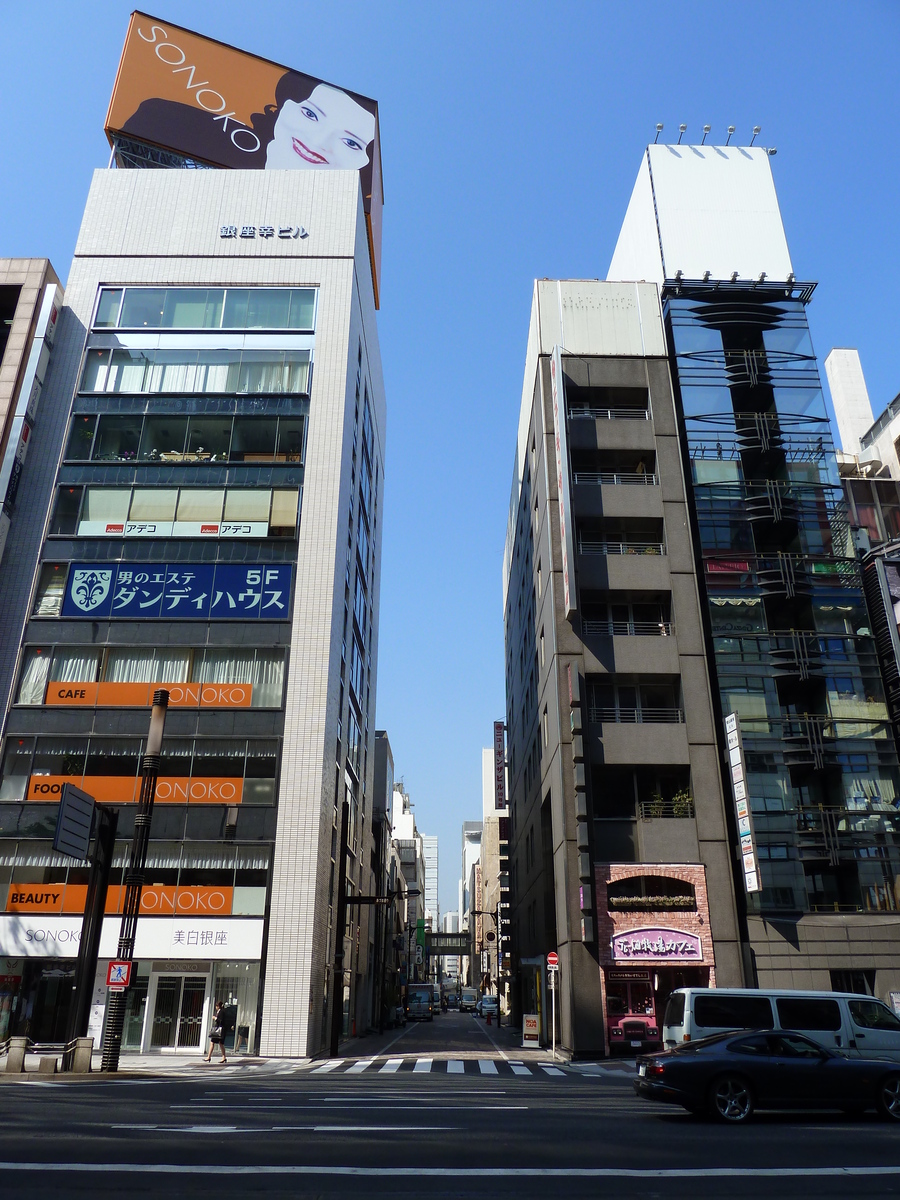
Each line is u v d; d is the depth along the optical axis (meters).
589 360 41.78
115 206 42.50
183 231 41.94
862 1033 16.05
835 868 33.97
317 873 30.53
